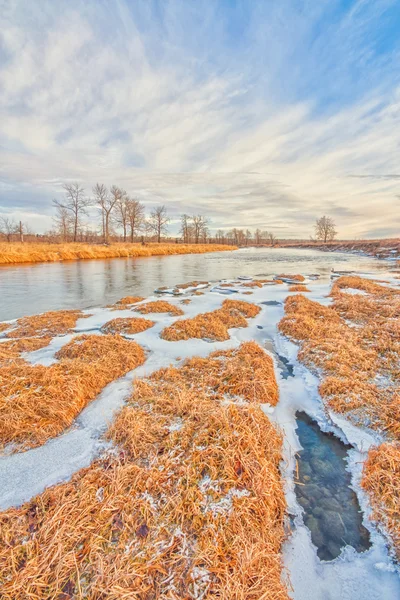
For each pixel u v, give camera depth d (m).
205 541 2.21
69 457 3.10
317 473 3.14
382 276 18.14
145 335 7.13
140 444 3.18
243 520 2.38
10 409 3.63
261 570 2.08
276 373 5.38
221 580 1.98
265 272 21.41
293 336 6.91
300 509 2.73
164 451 3.09
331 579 2.18
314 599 2.07
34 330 7.46
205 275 19.52
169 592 1.91
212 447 3.02
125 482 2.69
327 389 4.48
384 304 9.45
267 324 8.23
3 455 3.12
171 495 2.57
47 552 2.09
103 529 2.28
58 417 3.66
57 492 2.58
